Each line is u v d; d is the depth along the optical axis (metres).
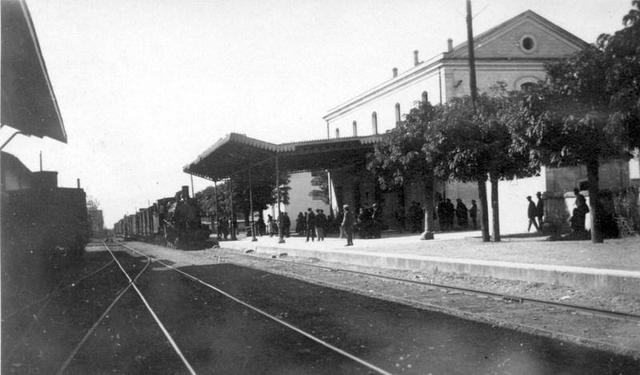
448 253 16.25
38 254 19.09
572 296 10.00
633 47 11.55
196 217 35.25
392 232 31.69
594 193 15.25
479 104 19.20
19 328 9.41
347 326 8.32
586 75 13.39
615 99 12.05
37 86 11.96
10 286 14.89
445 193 32.09
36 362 6.98
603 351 6.39
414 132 21.55
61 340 8.25
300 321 8.82
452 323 8.27
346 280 14.33
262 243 29.81
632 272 9.76
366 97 43.91
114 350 7.43
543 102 14.45
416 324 8.30
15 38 9.98
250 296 11.91
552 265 11.65
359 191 40.19
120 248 40.28
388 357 6.42
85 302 12.18
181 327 8.77
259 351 6.95
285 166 37.12
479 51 34.38
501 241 18.84
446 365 6.00
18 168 22.28
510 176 18.84
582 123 13.55
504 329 7.73
